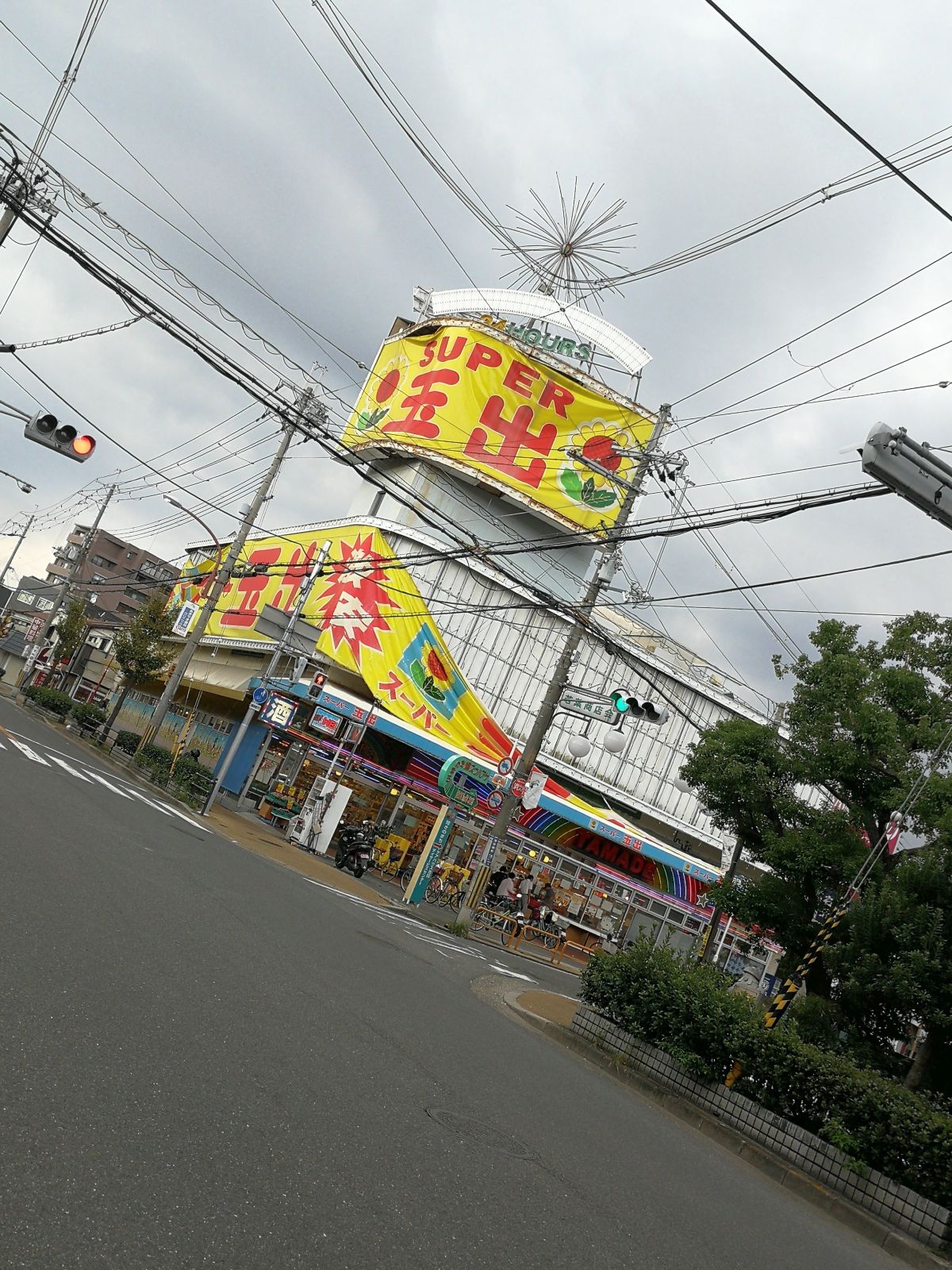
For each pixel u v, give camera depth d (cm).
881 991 1400
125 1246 357
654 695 3972
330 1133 549
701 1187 830
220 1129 495
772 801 1823
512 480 3641
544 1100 898
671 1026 1312
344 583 3428
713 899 1844
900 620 1822
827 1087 1138
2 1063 479
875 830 1689
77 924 797
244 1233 398
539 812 3400
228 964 863
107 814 1631
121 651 4062
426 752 3175
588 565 3825
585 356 3909
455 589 3656
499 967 2106
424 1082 754
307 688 3022
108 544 9931
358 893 2392
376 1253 422
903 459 839
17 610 9575
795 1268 689
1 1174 377
